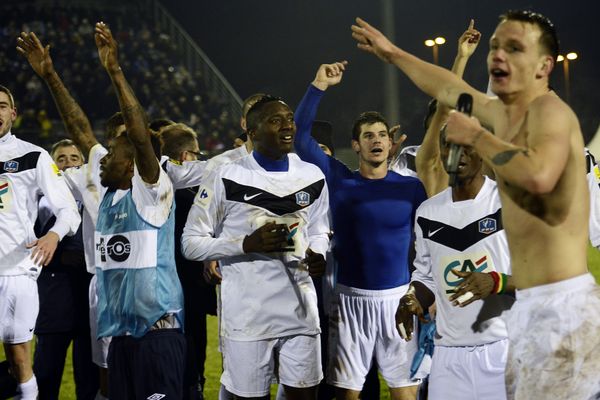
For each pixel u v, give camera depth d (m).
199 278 6.06
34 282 6.13
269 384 4.98
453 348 4.36
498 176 3.37
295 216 4.96
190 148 6.46
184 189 6.02
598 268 14.27
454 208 4.43
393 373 5.54
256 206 4.92
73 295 6.17
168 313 5.02
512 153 2.92
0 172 6.00
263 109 4.93
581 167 3.19
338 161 5.71
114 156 5.07
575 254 3.24
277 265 4.89
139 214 4.98
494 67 3.29
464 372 4.32
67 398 7.09
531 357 3.28
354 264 5.53
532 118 3.16
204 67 32.38
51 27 31.17
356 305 5.54
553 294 3.24
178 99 29.67
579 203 3.21
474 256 4.36
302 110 5.50
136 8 35.03
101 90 27.41
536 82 3.30
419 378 5.45
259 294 4.88
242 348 4.91
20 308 6.03
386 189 5.55
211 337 9.67
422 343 5.20
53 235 5.80
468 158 4.32
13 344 6.03
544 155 2.91
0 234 6.00
